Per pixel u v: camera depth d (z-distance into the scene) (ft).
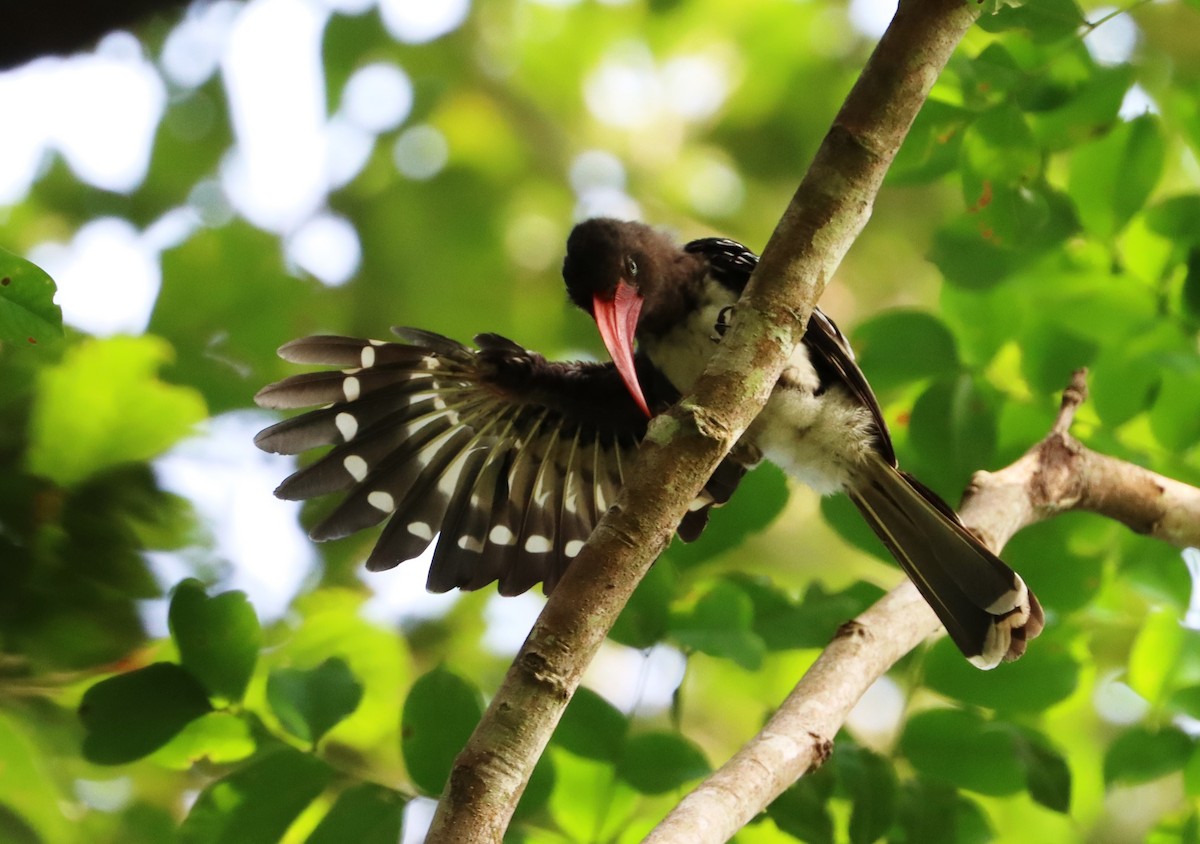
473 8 53.26
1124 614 32.89
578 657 18.58
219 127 47.16
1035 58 28.35
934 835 26.09
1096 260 30.35
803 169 53.36
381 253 50.29
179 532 28.78
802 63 53.42
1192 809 28.32
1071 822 29.89
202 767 28.35
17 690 27.71
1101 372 30.53
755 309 19.98
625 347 28.94
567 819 26.00
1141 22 38.47
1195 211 29.91
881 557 29.66
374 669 30.25
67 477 28.19
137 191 47.42
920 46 19.81
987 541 27.12
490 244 51.06
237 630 25.89
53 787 27.37
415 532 29.81
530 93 54.03
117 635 28.09
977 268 29.81
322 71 46.78
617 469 31.12
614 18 53.88
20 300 19.84
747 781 21.27
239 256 34.68
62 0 27.68
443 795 18.11
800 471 29.09
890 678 28.04
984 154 28.04
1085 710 34.24
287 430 28.60
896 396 31.01
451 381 30.07
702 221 53.26
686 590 28.78
